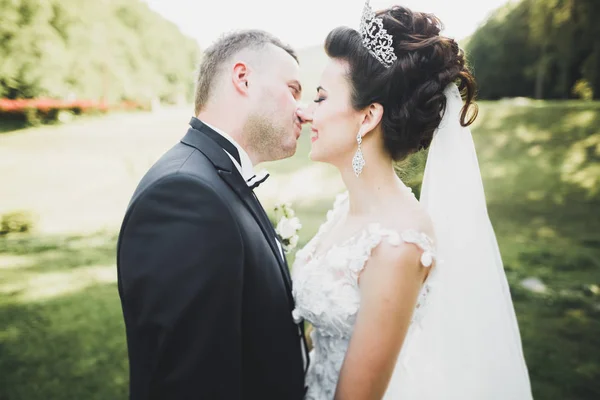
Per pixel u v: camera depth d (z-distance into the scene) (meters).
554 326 4.49
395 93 1.51
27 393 3.51
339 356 1.56
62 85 15.22
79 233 8.04
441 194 1.75
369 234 1.50
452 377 1.74
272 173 10.91
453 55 1.56
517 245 7.05
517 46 16.48
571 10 14.01
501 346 1.75
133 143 13.40
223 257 1.33
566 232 7.58
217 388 1.30
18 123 14.56
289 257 5.92
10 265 6.45
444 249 1.75
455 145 1.71
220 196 1.39
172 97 17.92
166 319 1.28
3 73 14.52
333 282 1.51
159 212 1.35
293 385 1.55
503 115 13.58
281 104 1.74
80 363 3.95
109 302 5.22
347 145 1.59
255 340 1.46
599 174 9.98
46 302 5.22
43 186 10.38
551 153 11.31
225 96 1.70
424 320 1.77
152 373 1.30
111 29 16.16
